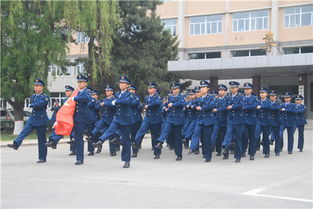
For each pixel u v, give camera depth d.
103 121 13.00
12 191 7.24
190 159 12.04
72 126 10.70
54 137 10.97
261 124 12.57
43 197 6.76
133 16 26.81
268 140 12.68
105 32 23.81
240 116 11.41
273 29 36.50
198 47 40.25
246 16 38.25
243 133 12.56
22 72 21.16
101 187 7.56
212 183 7.99
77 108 10.76
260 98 12.82
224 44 39.06
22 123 22.98
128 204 6.26
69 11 21.73
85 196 6.82
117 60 26.91
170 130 11.80
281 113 13.78
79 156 10.80
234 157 11.90
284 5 36.22
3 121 27.36
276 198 6.72
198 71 31.73
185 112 14.12
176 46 33.25
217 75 34.75
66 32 23.59
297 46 36.06
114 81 26.06
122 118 10.10
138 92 26.39
